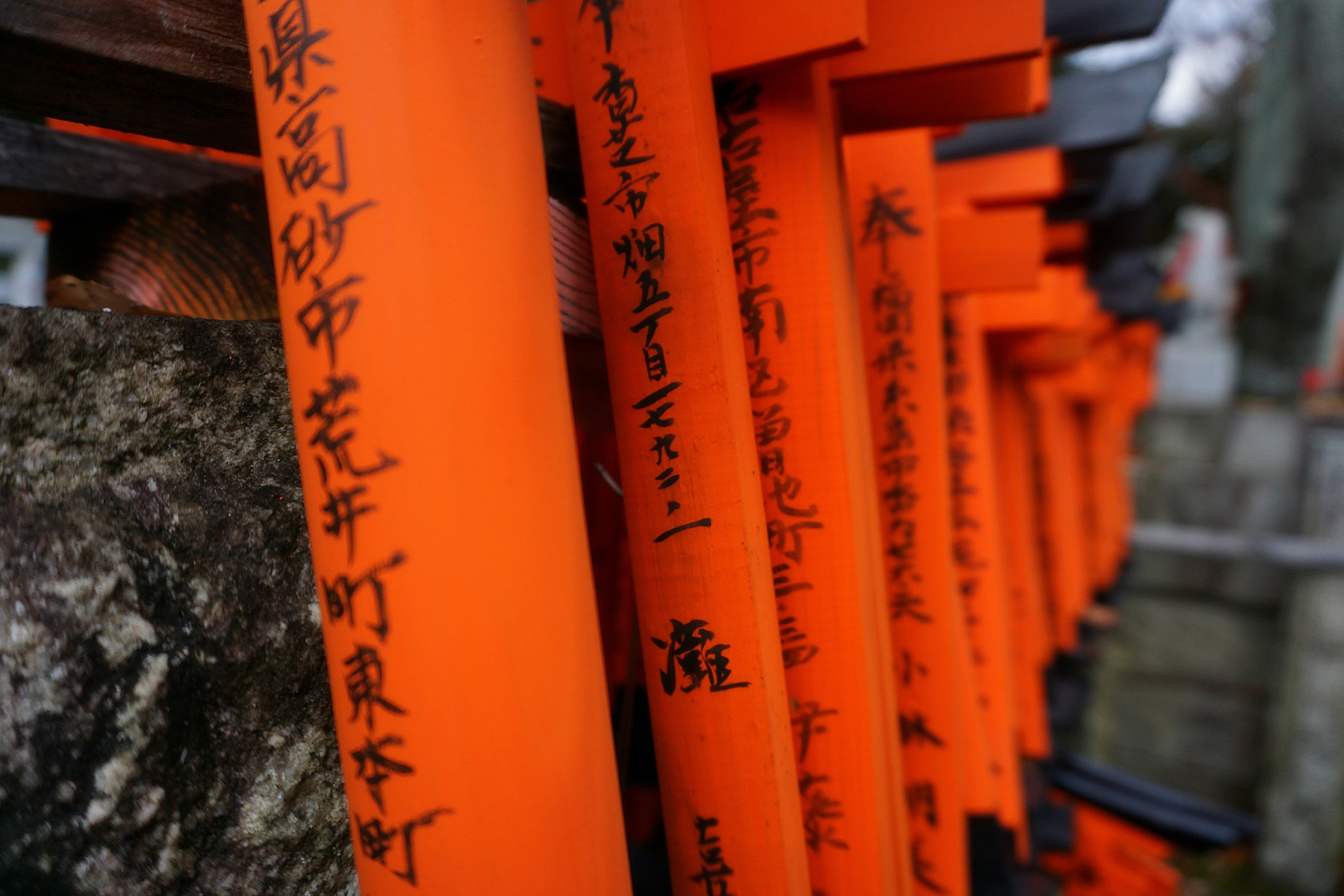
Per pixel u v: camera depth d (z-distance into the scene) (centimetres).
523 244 75
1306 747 809
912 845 179
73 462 76
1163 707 925
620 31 100
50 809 72
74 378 76
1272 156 1020
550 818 75
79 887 73
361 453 72
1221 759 896
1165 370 1520
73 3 76
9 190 141
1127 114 246
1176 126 1105
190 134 98
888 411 173
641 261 102
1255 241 1073
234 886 83
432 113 70
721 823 107
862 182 172
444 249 70
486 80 73
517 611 73
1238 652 891
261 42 74
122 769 76
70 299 116
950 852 176
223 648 84
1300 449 948
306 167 72
